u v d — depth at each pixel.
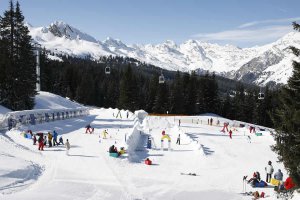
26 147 34.97
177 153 39.53
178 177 28.88
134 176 27.77
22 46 61.94
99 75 161.75
